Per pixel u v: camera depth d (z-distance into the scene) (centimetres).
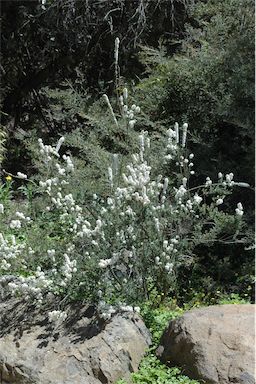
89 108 873
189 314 457
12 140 1154
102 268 488
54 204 543
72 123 1048
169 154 605
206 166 714
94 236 511
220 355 420
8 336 479
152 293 547
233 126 746
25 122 1227
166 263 521
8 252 512
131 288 501
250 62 724
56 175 570
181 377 426
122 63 1073
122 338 462
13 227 534
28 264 530
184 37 992
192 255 642
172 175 682
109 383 440
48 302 496
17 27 1185
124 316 480
